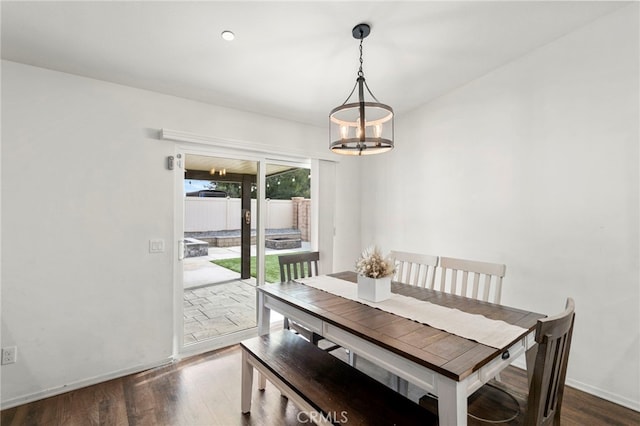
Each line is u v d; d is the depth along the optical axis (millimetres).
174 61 2316
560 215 2443
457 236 3180
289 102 3127
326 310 1859
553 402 1296
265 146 3307
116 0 1715
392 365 1428
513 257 2736
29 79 2186
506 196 2779
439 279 3326
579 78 2330
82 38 1989
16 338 2148
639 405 2082
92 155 2412
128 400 2209
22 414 2049
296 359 1897
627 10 2100
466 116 3086
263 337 2205
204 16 1891
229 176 3223
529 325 1631
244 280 3332
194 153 2945
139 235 2619
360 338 1548
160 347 2725
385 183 3994
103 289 2465
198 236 3014
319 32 2121
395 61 2590
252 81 2695
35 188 2201
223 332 3158
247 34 2088
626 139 2123
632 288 2109
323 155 3799
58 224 2285
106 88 2480
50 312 2262
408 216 3697
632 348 2111
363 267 2055
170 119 2781
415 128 3611
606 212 2215
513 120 2723
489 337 1478
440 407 1233
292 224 3750
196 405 2158
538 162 2566
